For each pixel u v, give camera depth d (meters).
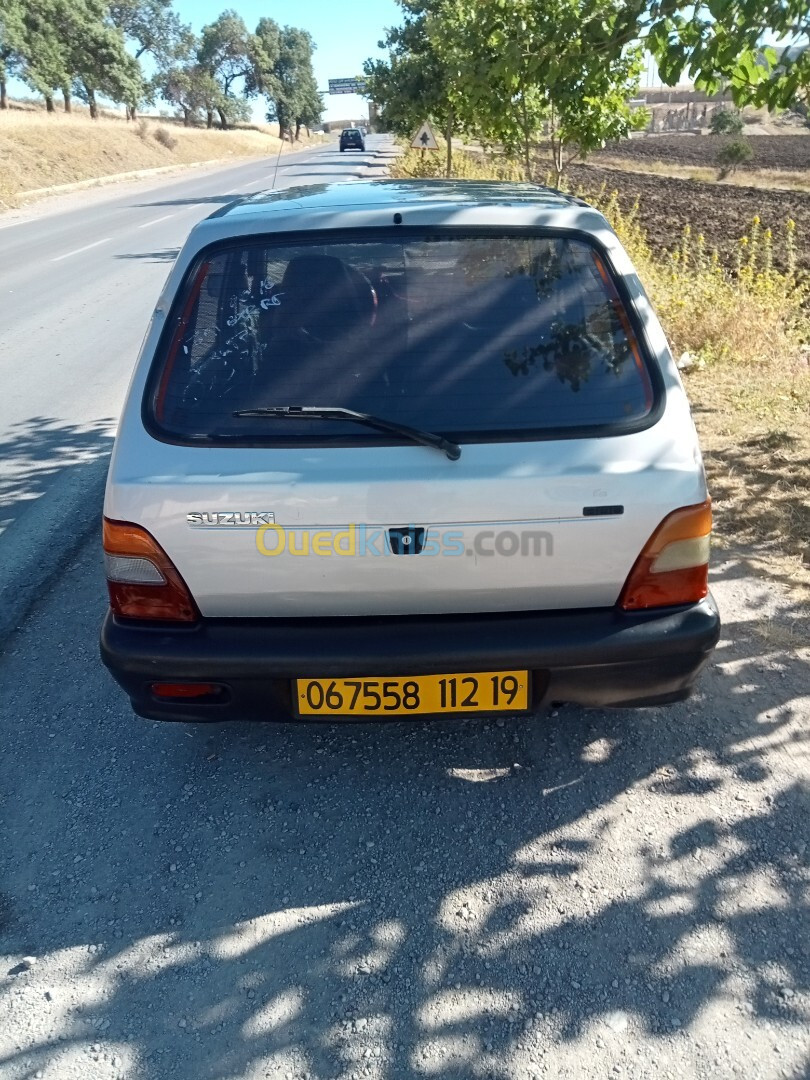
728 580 4.41
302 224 2.90
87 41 63.34
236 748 3.32
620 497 2.50
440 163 27.48
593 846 2.80
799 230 20.66
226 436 2.57
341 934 2.51
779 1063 2.11
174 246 18.02
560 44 5.54
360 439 2.54
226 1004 2.31
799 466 5.78
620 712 3.46
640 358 2.69
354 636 2.60
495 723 3.42
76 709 3.58
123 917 2.59
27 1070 2.14
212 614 2.65
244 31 84.25
